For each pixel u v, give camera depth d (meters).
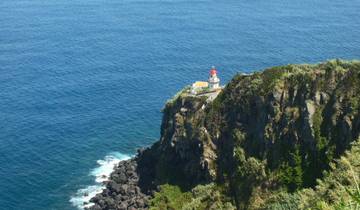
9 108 149.25
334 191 52.97
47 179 115.00
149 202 106.38
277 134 97.44
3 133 133.62
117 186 111.94
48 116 145.12
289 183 91.31
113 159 126.31
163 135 122.12
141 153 124.31
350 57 192.00
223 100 110.81
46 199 108.31
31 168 118.50
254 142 100.94
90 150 129.00
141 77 177.62
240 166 99.56
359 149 68.25
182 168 113.25
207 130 109.25
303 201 64.75
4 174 115.12
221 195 99.31
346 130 88.62
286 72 103.56
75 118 145.00
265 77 105.62
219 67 186.38
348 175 54.28
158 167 116.62
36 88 165.25
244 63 189.88
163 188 109.94
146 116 148.50
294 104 97.94
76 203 107.44
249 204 92.75
